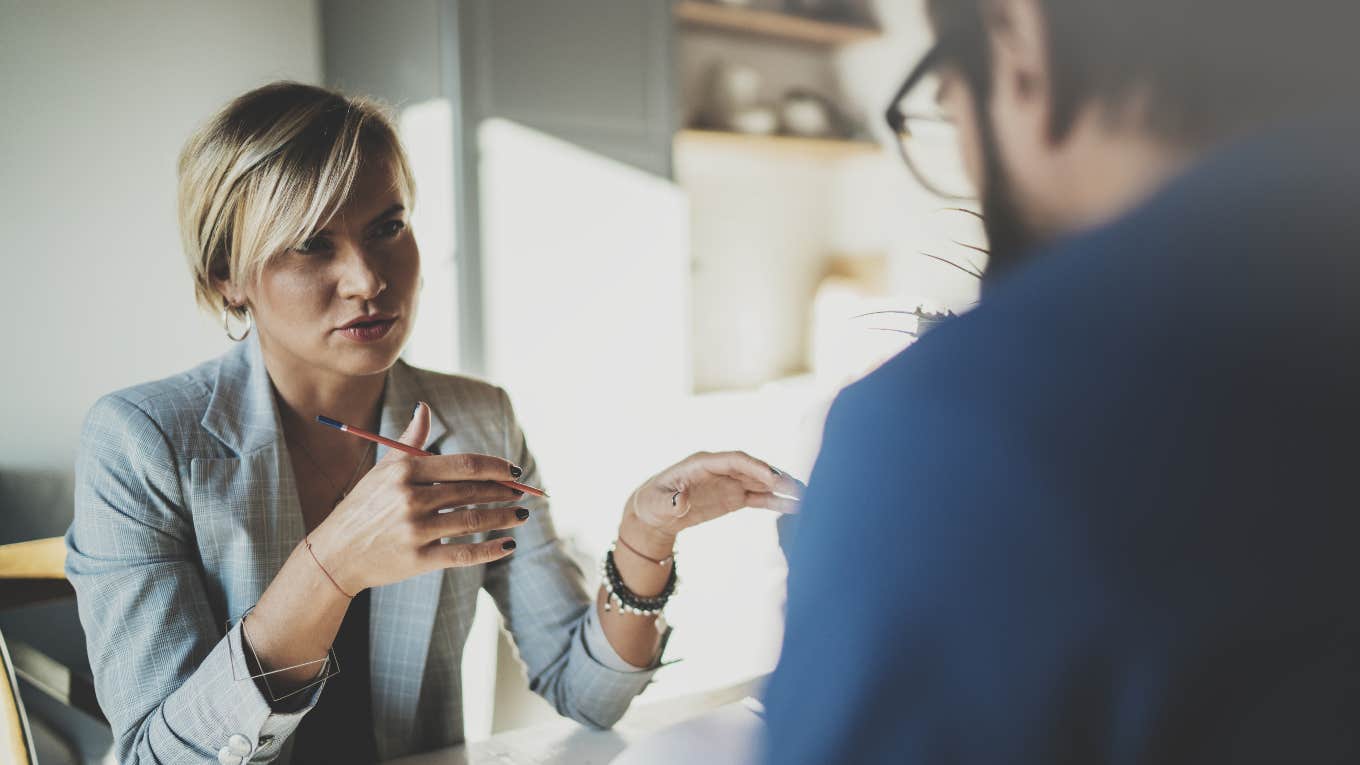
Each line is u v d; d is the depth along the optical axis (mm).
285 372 942
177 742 732
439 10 2125
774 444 2529
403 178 892
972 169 269
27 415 2082
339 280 846
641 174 2477
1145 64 230
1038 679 244
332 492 984
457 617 990
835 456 276
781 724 268
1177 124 236
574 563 1075
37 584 1298
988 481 251
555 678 993
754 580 1765
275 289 849
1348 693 243
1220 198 243
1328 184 231
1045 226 265
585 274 2387
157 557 857
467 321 2182
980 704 247
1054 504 246
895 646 250
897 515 257
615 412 2479
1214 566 241
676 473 862
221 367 954
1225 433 244
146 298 2219
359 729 955
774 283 2938
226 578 884
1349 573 241
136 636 814
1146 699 243
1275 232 239
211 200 860
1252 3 214
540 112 2268
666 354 2572
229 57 2320
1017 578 246
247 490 892
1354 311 238
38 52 2072
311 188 814
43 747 1851
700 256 2781
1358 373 239
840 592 259
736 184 2834
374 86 2355
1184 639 240
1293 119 229
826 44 2871
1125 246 253
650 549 889
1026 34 243
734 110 2719
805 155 2887
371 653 945
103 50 2148
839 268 2982
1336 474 240
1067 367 256
